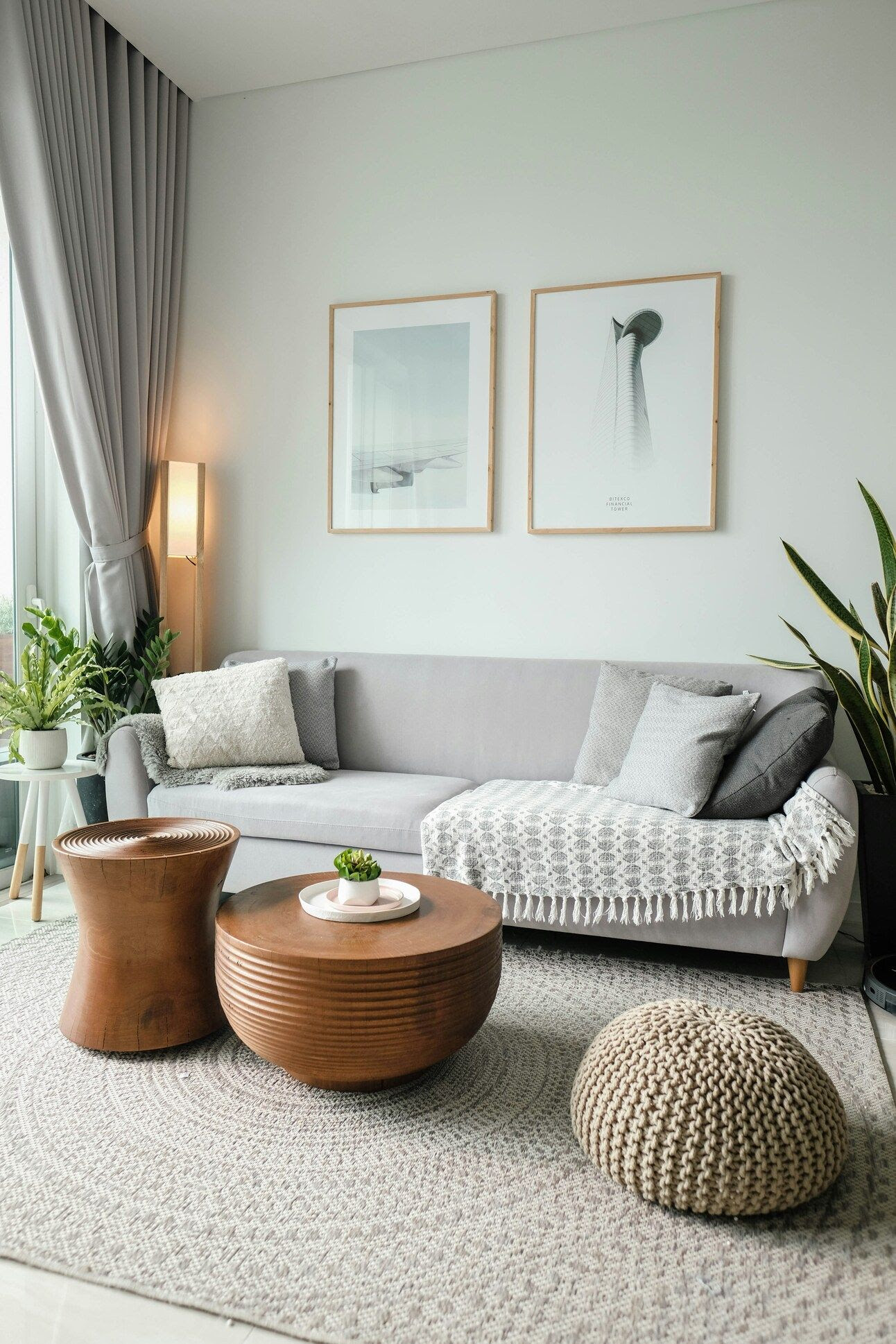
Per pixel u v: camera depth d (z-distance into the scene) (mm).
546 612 3311
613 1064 1521
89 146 3145
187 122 3676
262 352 3646
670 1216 1424
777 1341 1186
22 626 2908
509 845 2416
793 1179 1389
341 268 3533
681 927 2365
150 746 2912
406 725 3219
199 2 3047
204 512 3627
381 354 3467
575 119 3229
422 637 3473
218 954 1791
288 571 3643
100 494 3207
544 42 3258
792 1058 1472
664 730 2570
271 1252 1333
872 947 2518
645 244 3164
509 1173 1535
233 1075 1871
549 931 2756
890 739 2656
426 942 1693
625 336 3170
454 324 3371
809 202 2992
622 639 3229
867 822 2518
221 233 3686
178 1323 1211
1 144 2836
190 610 3686
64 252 2994
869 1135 1648
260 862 2729
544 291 3246
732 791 2369
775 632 3070
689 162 3109
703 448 3100
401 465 3461
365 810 2615
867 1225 1407
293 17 3125
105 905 1909
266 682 3082
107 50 3291
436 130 3395
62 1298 1251
